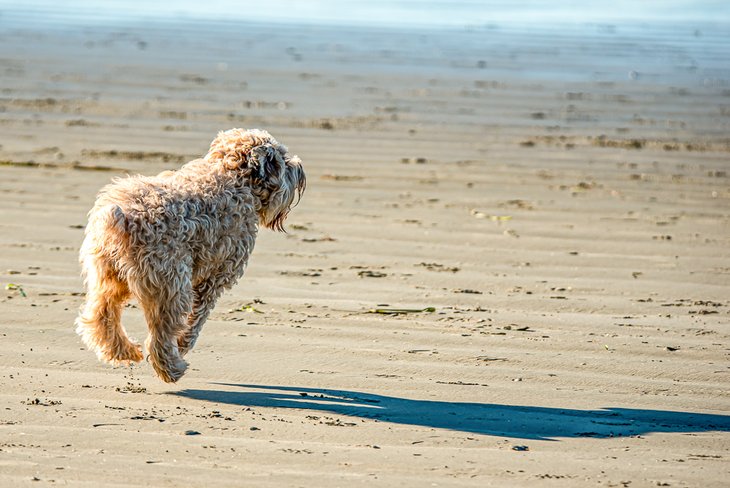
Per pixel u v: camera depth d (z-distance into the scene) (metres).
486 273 12.84
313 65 30.56
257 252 13.49
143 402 8.52
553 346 10.29
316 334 10.48
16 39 33.75
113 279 8.75
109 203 8.58
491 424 8.31
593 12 50.09
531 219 15.42
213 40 35.72
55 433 7.68
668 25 44.56
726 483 7.26
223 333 10.43
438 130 21.84
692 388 9.27
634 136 21.86
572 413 8.60
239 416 8.27
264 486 6.88
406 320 11.00
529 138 21.39
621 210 16.09
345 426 8.14
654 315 11.42
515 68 31.22
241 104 24.02
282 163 9.68
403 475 7.18
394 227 14.81
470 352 10.05
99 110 22.72
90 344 8.99
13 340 9.91
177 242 8.69
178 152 18.89
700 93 27.41
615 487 7.13
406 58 32.69
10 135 19.84
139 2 50.19
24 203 15.25
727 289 12.44
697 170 18.97
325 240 14.11
